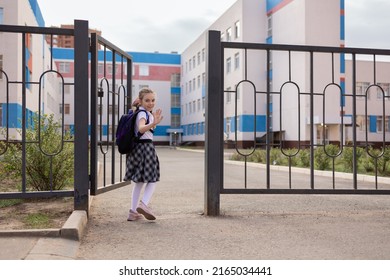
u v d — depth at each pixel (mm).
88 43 4719
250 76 33500
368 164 10898
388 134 36500
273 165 13672
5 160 6059
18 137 18078
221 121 5152
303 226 4531
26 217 4613
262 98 33719
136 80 53469
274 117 32719
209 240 3887
